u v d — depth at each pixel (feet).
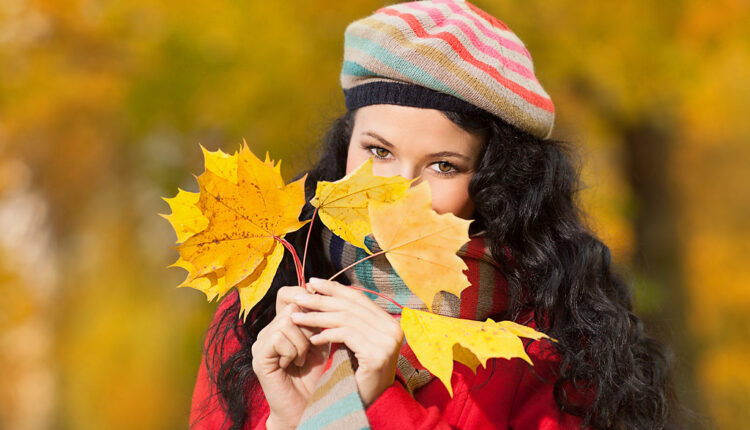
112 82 15.85
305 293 4.00
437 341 3.64
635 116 14.98
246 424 4.89
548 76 14.28
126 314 18.49
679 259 16.43
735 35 14.99
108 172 18.49
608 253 5.43
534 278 4.97
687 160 16.51
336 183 3.72
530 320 5.02
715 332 16.16
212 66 15.02
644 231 16.37
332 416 3.77
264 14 14.89
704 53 15.03
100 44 16.16
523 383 4.80
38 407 19.76
